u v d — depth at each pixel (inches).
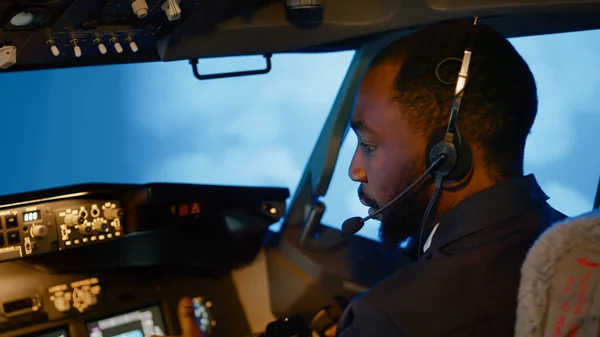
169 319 79.0
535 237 36.5
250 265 85.6
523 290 27.5
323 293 86.6
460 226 37.6
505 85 37.0
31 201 71.0
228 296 83.2
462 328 34.9
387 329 35.9
